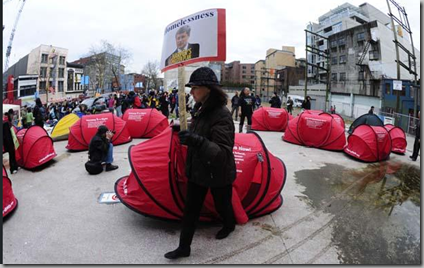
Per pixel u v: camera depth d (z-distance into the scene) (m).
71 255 2.80
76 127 7.86
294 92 52.56
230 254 2.84
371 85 35.28
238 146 3.53
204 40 2.66
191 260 2.72
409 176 5.90
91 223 3.48
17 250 2.88
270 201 3.68
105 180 5.21
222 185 2.50
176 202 3.14
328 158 7.38
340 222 3.66
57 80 51.59
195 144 2.22
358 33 37.78
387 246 3.09
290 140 9.34
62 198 4.32
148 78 80.50
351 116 35.25
